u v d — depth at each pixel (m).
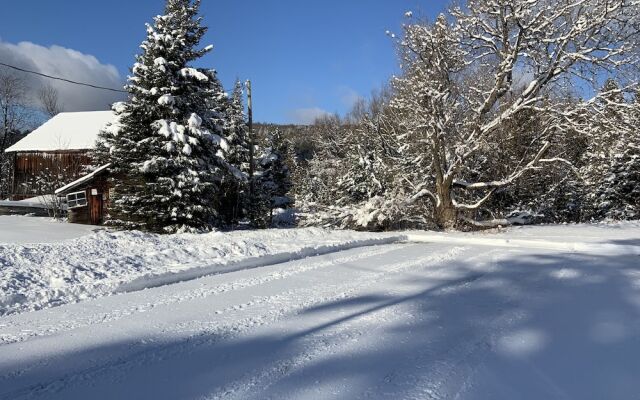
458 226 21.16
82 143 41.19
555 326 5.70
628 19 18.50
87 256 10.44
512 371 4.36
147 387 4.05
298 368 4.43
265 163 43.75
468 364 4.51
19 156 42.88
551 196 27.84
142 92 22.17
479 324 5.79
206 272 9.40
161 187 21.14
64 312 6.48
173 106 22.28
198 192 21.66
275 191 43.38
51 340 5.27
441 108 19.92
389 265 10.22
